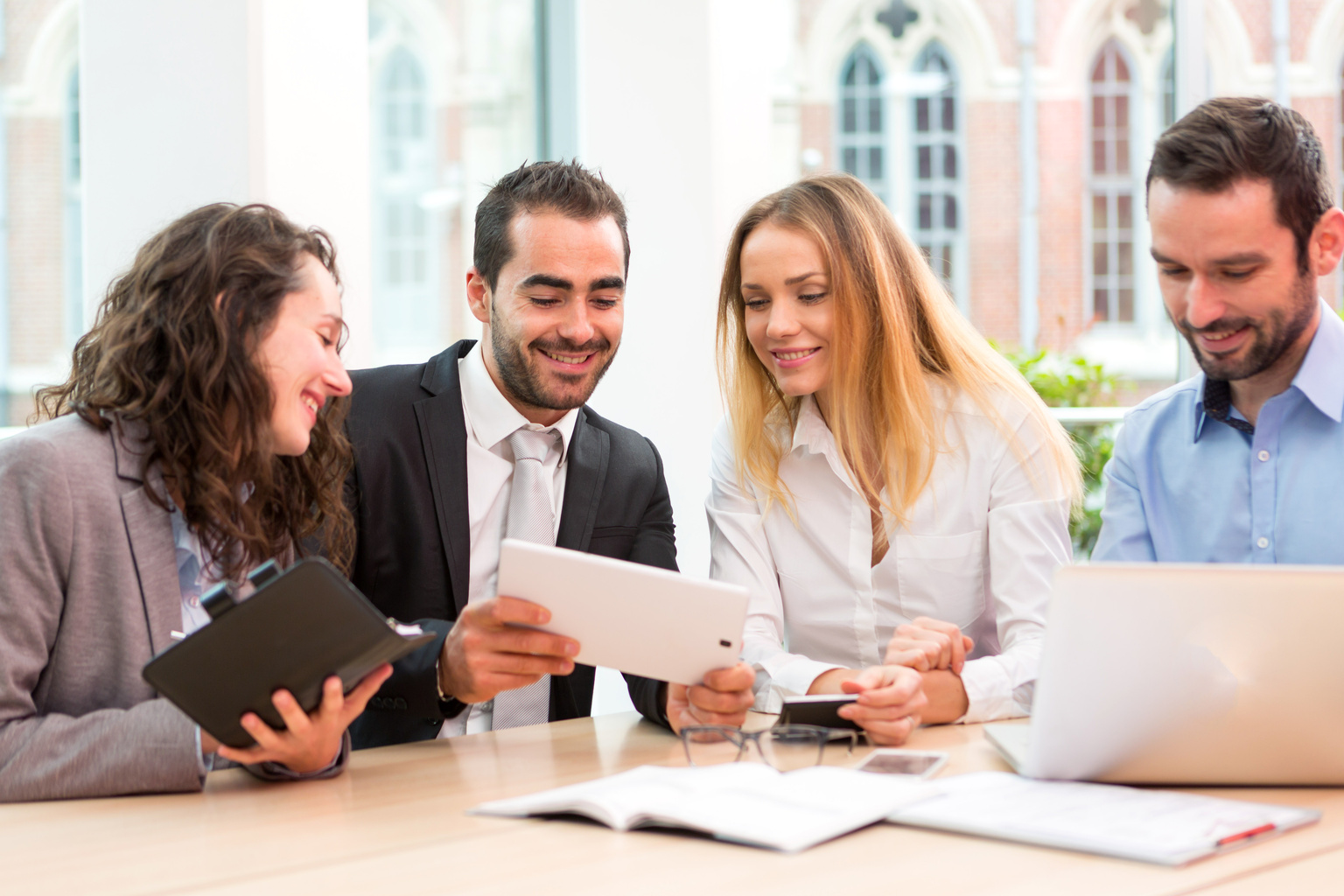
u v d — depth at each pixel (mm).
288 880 927
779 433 2031
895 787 1131
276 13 2742
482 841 1035
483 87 12070
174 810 1164
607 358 1875
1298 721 1103
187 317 1359
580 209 1798
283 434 1409
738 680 1413
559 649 1389
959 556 1943
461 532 1866
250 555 1425
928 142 18281
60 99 12789
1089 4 18141
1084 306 18484
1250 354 1529
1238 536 1730
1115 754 1147
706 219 3572
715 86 3562
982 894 866
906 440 1889
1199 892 860
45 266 12438
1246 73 8078
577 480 1921
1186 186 1458
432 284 15430
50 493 1284
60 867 975
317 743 1211
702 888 890
